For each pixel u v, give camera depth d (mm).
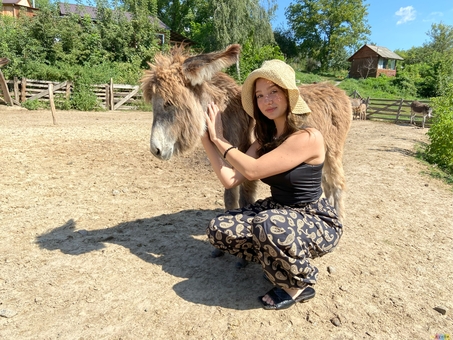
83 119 12023
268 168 2078
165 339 1974
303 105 2092
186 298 2355
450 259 3096
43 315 2164
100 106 16234
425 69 44656
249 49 27188
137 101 17125
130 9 26500
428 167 7090
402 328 2145
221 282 2561
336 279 2648
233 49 2369
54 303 2277
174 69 2393
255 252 2303
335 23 53188
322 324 2139
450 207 4590
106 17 21844
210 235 2256
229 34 27656
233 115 2762
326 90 3281
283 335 2025
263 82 2072
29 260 2807
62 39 18734
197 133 2479
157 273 2666
